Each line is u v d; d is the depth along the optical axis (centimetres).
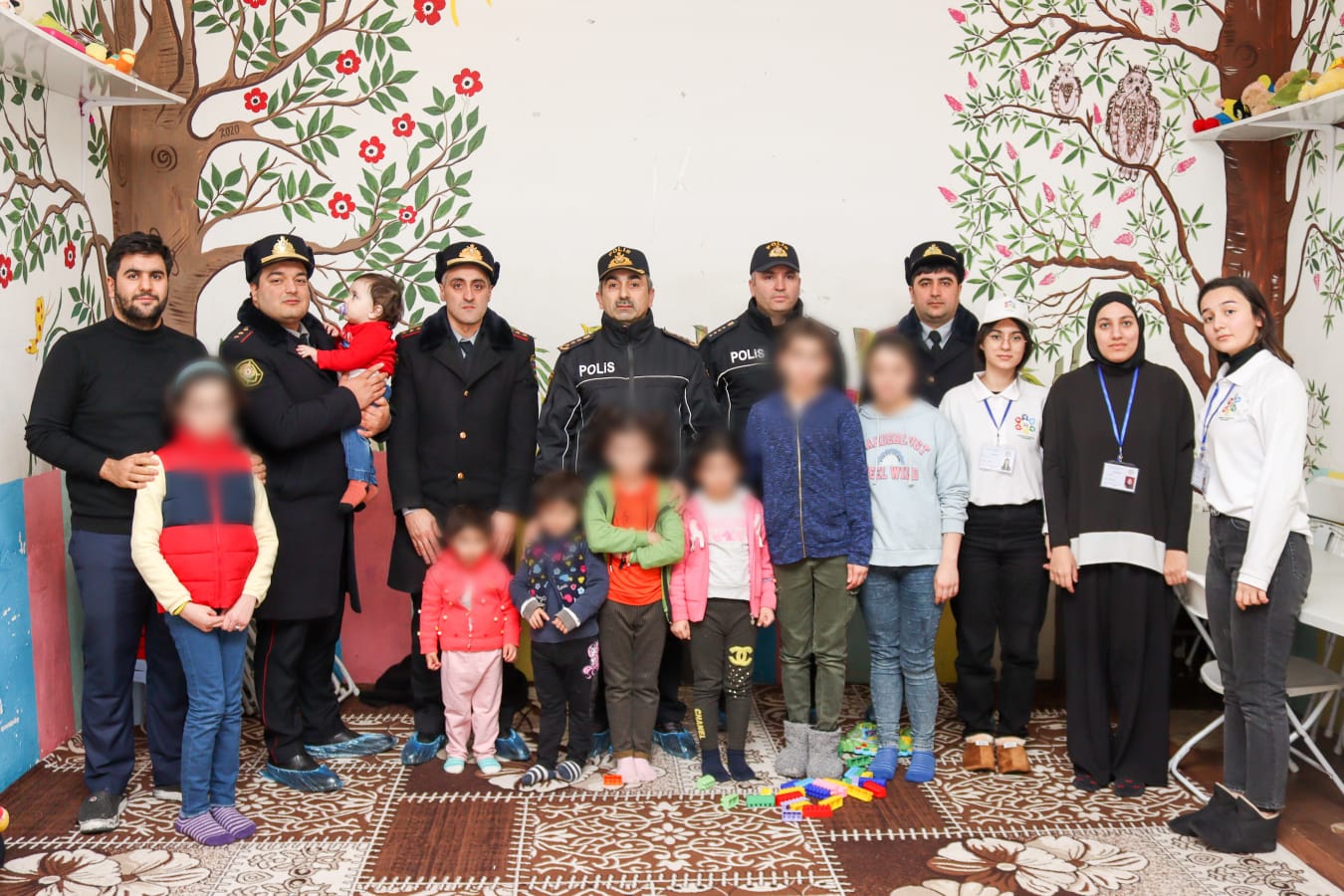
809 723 345
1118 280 425
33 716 326
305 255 311
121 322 292
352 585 337
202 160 406
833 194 415
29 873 259
